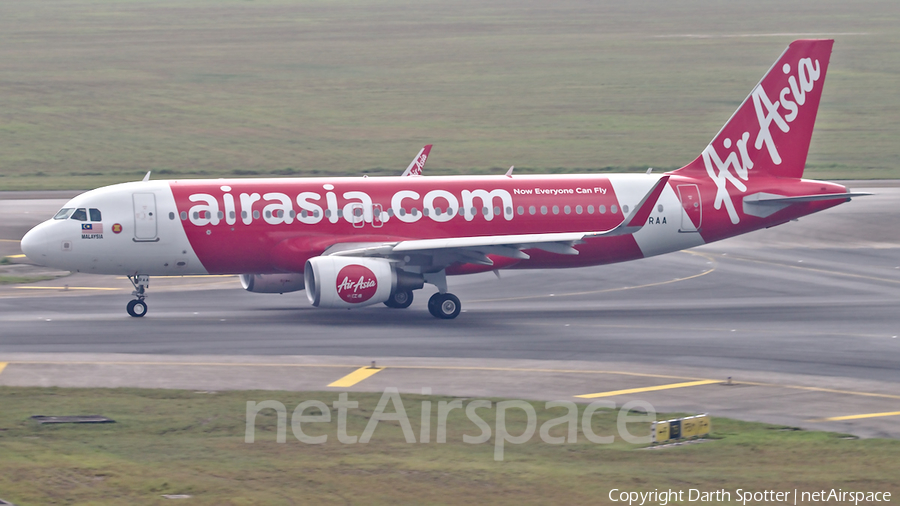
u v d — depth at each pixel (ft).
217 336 476.95
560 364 421.18
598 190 579.48
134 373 395.34
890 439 314.55
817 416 344.08
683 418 319.68
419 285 524.52
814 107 599.16
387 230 549.13
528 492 255.29
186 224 528.63
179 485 254.27
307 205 542.16
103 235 520.83
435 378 392.68
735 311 563.89
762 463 287.28
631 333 495.41
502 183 571.69
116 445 296.51
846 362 429.79
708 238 589.73
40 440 299.99
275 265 544.21
